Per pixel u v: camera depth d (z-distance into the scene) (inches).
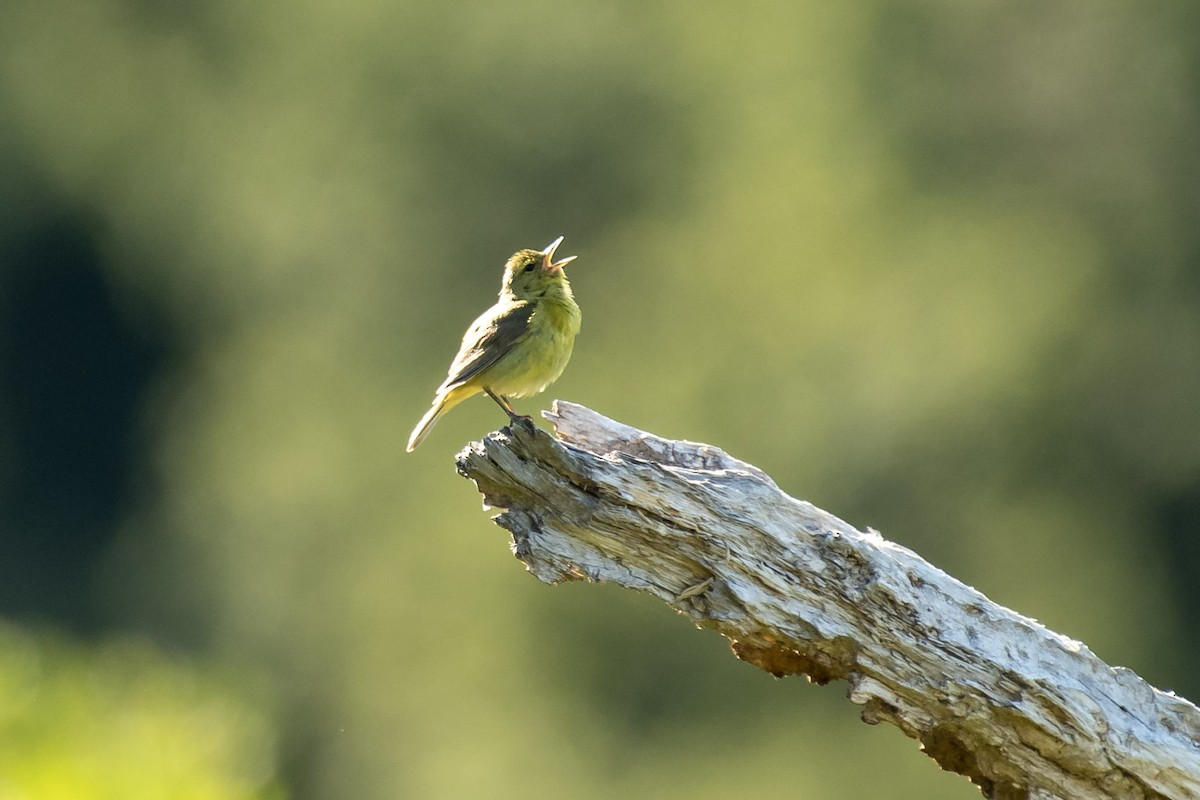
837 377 897.5
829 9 1024.9
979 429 888.9
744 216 972.6
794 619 272.2
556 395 947.3
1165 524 912.3
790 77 1032.8
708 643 860.6
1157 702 271.0
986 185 962.7
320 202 1156.5
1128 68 939.3
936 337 900.0
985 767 276.2
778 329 920.3
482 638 895.1
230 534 1077.8
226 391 1148.5
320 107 1191.6
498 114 1103.6
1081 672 270.2
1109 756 268.2
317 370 1088.2
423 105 1133.7
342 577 987.3
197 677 300.4
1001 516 885.2
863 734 843.4
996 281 919.0
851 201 956.6
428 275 1106.7
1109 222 938.7
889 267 932.6
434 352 1082.7
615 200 1061.8
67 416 1403.8
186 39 1342.3
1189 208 922.7
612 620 874.1
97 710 275.7
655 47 1084.5
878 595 269.9
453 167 1112.8
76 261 1386.6
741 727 857.5
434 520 951.6
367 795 915.4
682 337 943.0
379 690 919.0
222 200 1235.2
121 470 1381.6
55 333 1401.3
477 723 885.2
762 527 272.4
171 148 1309.1
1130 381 905.5
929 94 984.9
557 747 863.7
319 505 1019.3
